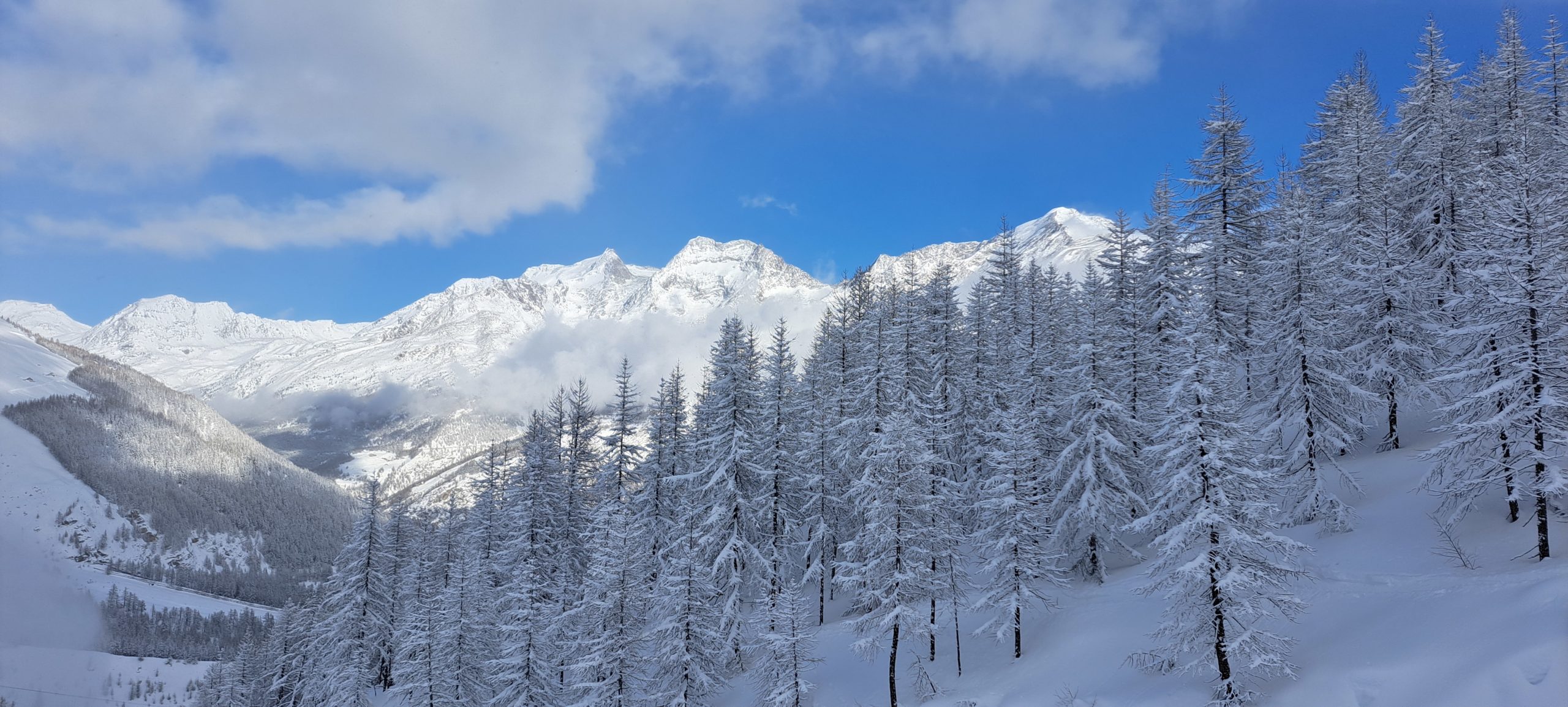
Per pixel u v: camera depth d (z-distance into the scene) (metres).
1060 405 36.50
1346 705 19.61
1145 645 26.59
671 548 37.09
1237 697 20.94
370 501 50.66
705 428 41.78
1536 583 20.06
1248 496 21.81
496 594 42.78
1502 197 25.75
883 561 29.34
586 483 45.25
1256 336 34.34
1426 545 25.78
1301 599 25.45
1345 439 30.50
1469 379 24.88
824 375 46.66
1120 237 38.28
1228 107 37.31
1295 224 33.88
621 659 31.12
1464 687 17.78
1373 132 41.22
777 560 37.28
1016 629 30.31
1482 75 47.00
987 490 32.12
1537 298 22.27
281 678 60.94
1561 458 22.42
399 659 46.22
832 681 33.19
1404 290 33.44
